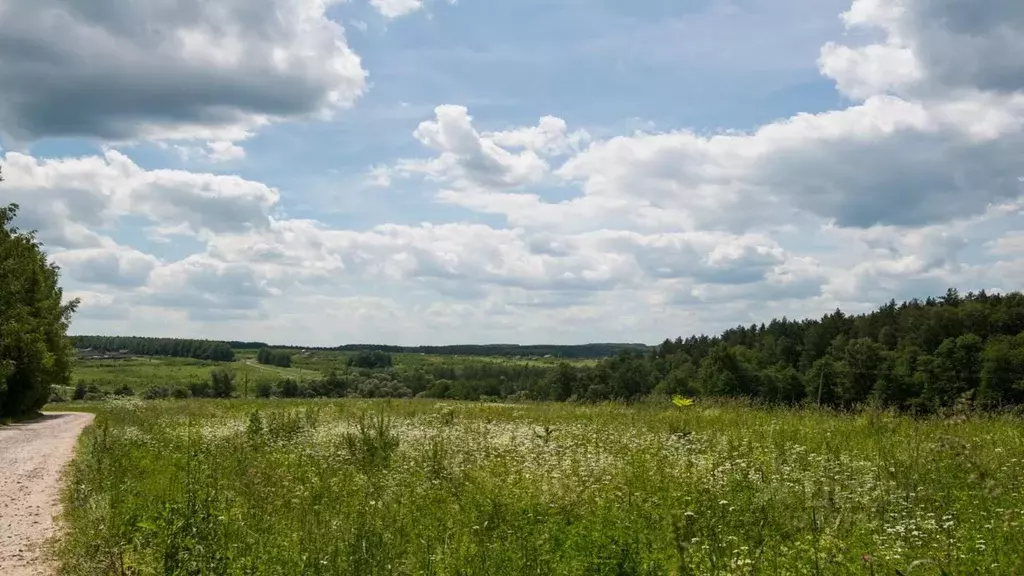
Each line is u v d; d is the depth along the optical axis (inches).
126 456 659.4
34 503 529.0
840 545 282.4
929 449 479.8
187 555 288.4
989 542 281.6
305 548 308.0
